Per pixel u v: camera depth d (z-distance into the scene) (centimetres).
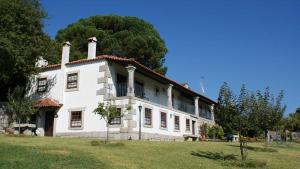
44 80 3134
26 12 3041
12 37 2884
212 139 3991
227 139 4116
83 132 2808
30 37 3003
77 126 2850
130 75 2803
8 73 3011
